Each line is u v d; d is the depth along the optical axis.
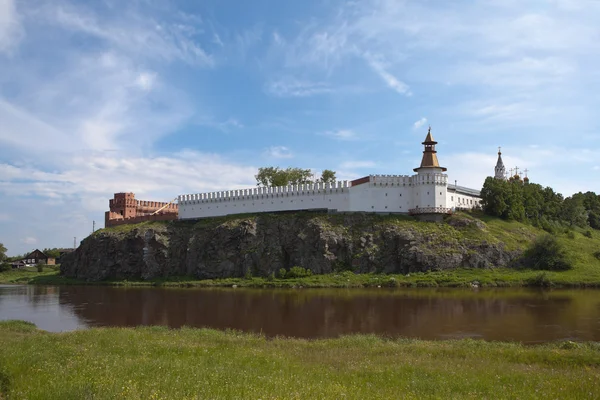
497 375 29.55
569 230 154.50
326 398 21.83
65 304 97.44
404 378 28.78
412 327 61.69
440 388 25.98
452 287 105.56
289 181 194.62
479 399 23.88
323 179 197.50
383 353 39.56
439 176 140.38
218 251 145.50
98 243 169.00
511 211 146.38
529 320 64.56
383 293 97.88
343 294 98.44
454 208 146.62
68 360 29.06
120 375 25.28
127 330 52.34
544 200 179.25
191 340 45.19
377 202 144.00
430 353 39.59
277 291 109.62
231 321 70.19
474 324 62.66
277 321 69.00
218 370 28.16
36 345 36.06
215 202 169.62
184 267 152.62
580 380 27.98
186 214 176.50
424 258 118.81
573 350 41.34
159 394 21.22
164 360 31.41
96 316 79.69
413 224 134.50
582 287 102.31
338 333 59.25
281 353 37.72
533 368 32.88
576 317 66.12
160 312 82.00
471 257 118.12
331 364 33.19
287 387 23.81
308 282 120.00
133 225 177.75
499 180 151.00
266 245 140.88
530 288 101.75
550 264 115.00
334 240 131.25
